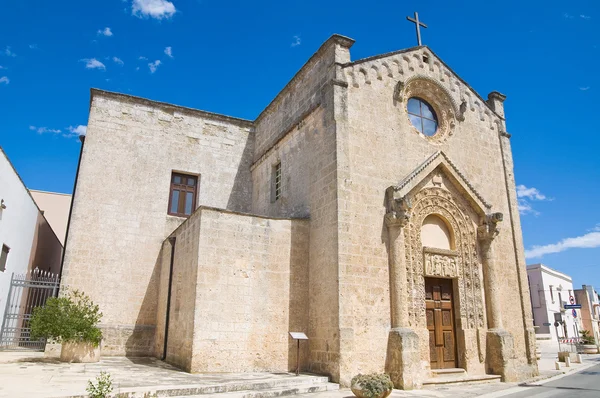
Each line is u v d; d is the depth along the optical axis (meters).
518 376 16.72
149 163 21.38
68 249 19.03
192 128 22.69
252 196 22.86
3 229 18.02
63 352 16.06
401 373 14.01
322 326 14.78
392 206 15.88
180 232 17.77
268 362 14.90
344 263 14.55
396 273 15.23
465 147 19.38
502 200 19.89
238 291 15.03
